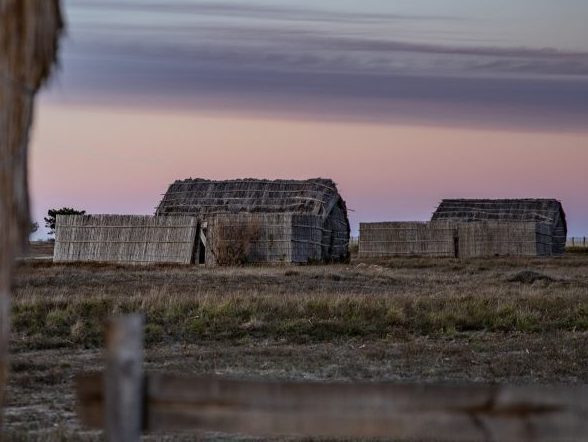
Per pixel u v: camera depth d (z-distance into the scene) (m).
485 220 165.62
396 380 30.34
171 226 107.44
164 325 42.53
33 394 27.38
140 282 66.75
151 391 11.34
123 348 11.12
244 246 106.25
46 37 11.01
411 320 45.72
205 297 48.28
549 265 117.94
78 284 63.94
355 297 50.62
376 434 11.25
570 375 31.81
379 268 96.88
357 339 41.59
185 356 35.34
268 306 46.91
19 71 10.75
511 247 152.88
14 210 10.84
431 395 11.23
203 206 119.88
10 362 32.16
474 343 40.31
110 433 11.10
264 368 32.50
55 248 110.44
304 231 110.88
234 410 11.34
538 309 50.81
